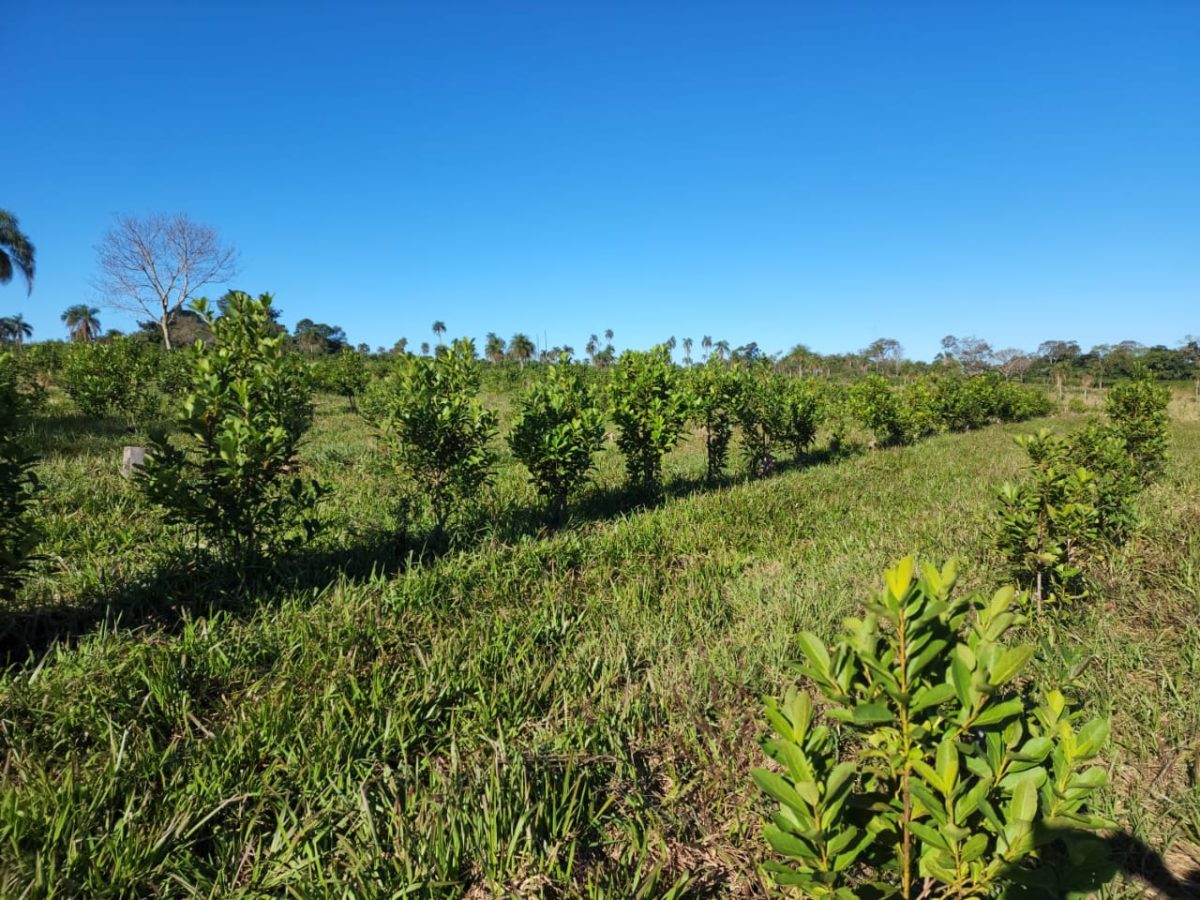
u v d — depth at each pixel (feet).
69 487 25.48
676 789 10.49
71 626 14.48
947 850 5.42
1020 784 5.23
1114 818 9.61
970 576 19.24
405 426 22.09
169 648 13.02
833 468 42.91
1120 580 18.03
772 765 10.99
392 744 11.11
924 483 36.81
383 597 16.35
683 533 24.31
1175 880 8.69
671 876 8.98
